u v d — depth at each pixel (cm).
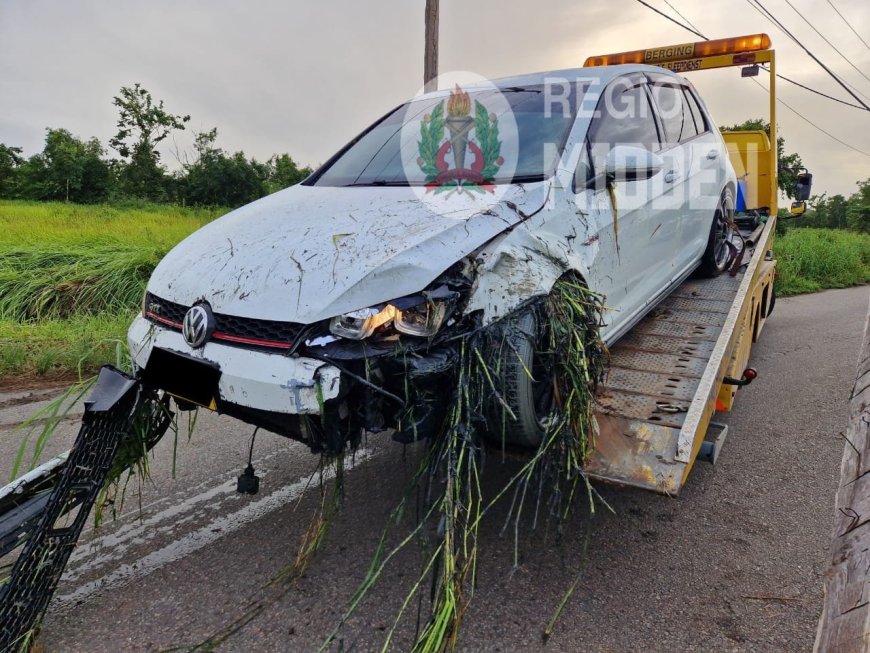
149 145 4344
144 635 271
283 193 383
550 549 326
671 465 286
